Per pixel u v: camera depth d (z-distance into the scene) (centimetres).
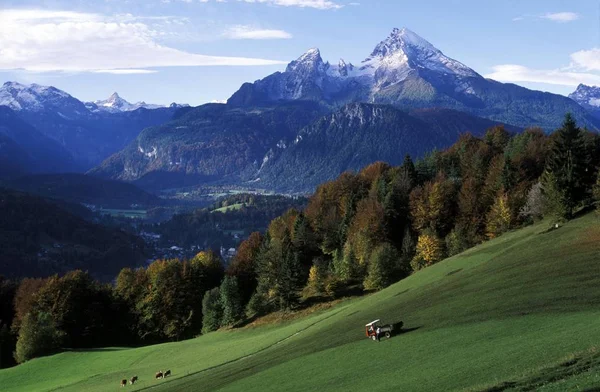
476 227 13925
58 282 15475
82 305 15562
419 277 10556
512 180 14325
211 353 10062
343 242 15938
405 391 4647
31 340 12812
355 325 8081
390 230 15400
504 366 4531
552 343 4738
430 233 13800
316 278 13800
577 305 5634
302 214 17625
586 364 4012
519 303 6200
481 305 6600
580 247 7588
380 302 9438
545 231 9931
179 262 16500
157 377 8638
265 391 5944
